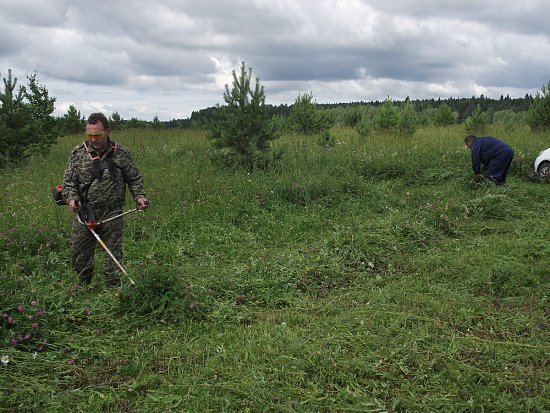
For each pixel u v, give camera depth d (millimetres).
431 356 3734
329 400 3225
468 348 3852
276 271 5484
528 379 3418
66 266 5305
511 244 6316
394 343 3885
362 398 3234
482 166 10711
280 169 10195
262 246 6582
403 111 22016
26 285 4535
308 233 7168
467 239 6844
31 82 13523
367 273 5648
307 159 11422
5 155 10656
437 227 7230
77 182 4734
